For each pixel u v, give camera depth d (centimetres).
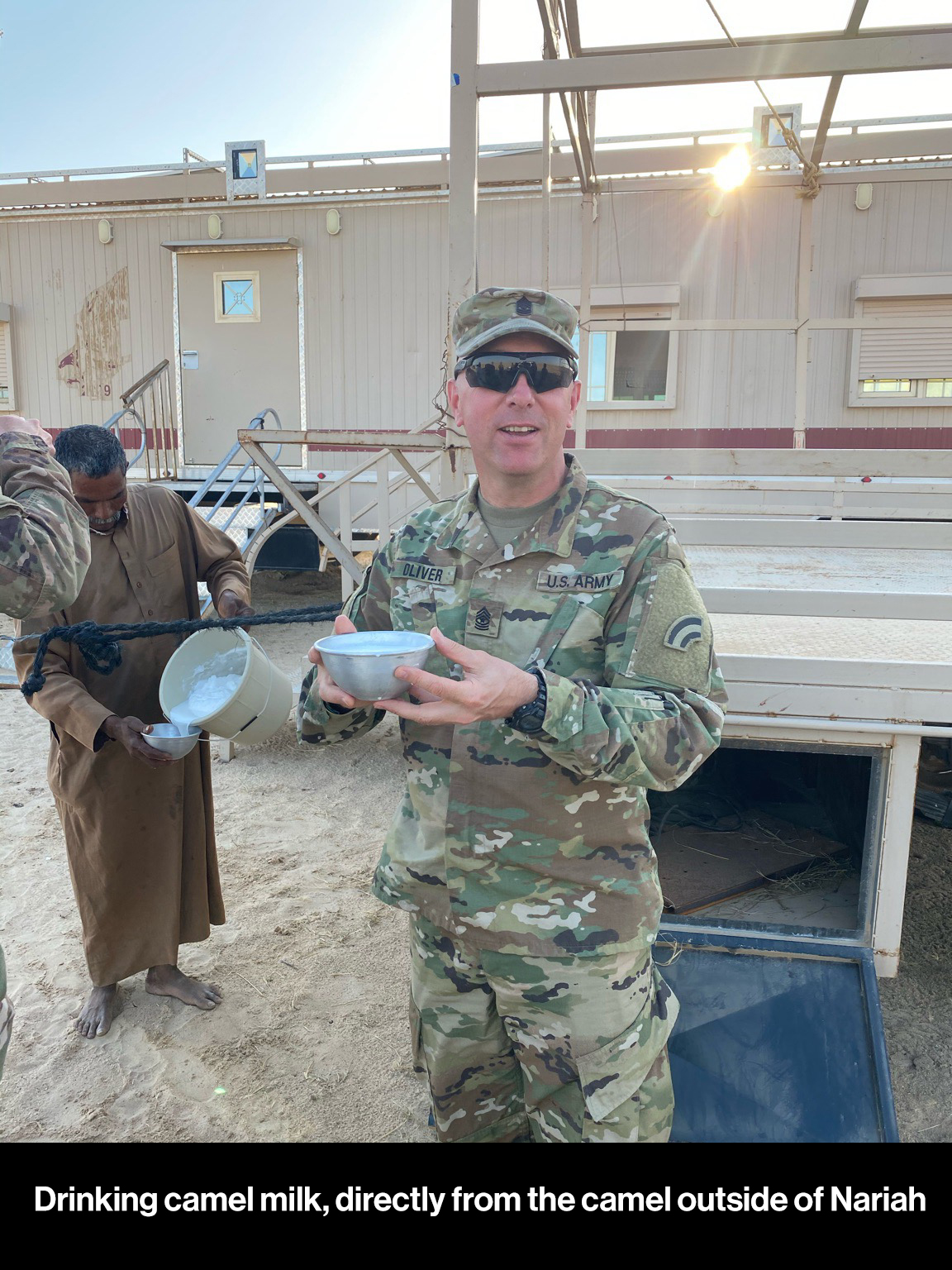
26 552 138
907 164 723
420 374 826
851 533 246
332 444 334
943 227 719
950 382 731
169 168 859
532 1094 149
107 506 220
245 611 226
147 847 236
